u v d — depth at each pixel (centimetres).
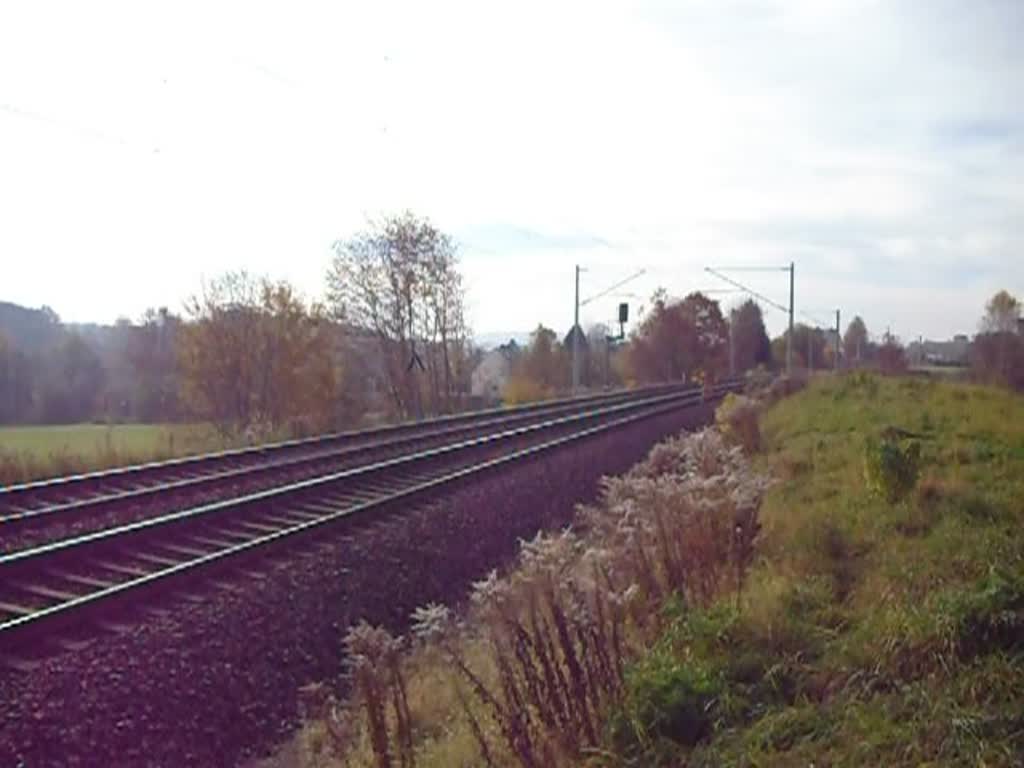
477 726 742
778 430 2836
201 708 919
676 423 4106
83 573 1145
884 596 873
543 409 4506
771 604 876
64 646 905
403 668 1055
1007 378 6150
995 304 7044
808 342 12119
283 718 990
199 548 1302
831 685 706
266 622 1102
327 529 1413
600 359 9906
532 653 826
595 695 739
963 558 965
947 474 1527
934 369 9094
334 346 5072
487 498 1875
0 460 2052
